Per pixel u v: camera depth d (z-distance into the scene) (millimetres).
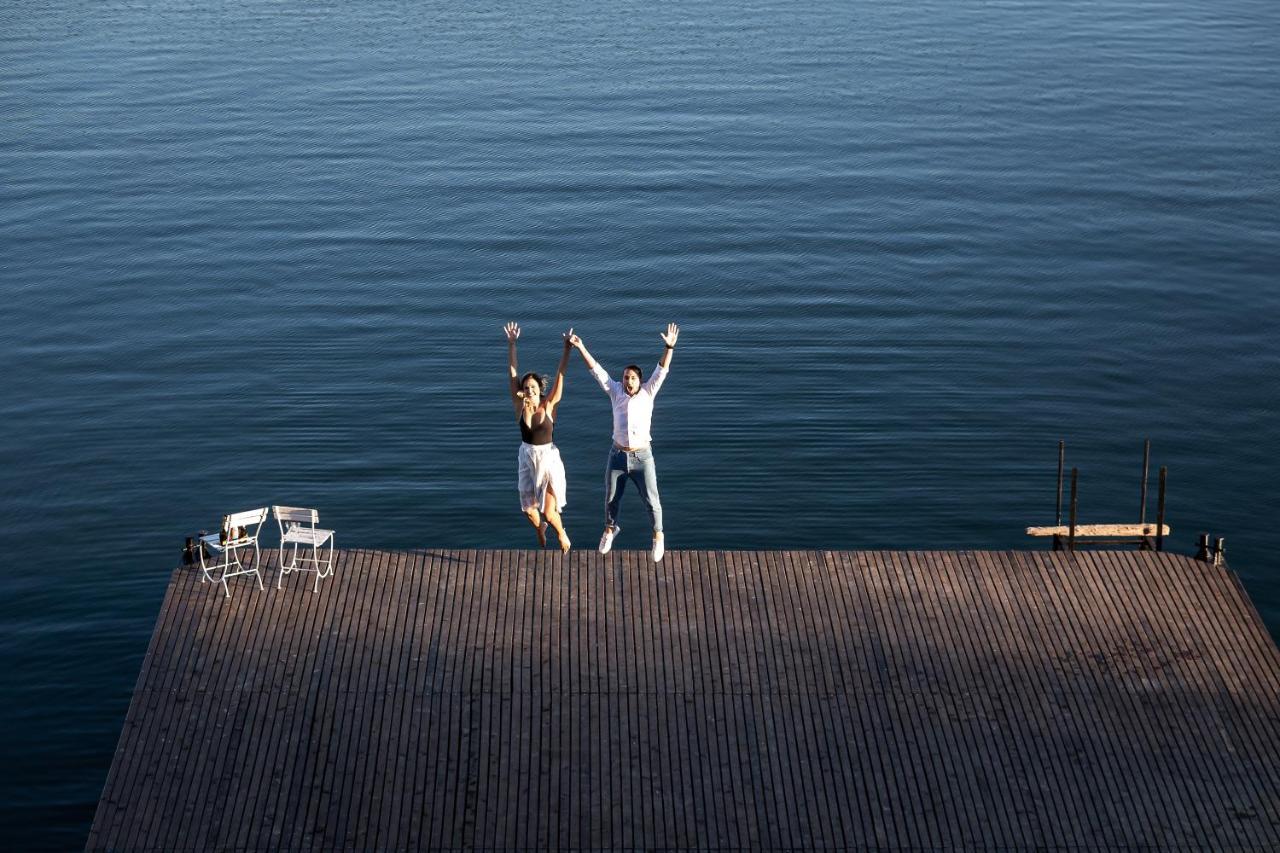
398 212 54875
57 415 39094
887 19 86500
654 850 16781
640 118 66250
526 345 43594
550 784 17594
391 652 19531
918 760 17984
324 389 40625
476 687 18938
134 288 48031
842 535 33094
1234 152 63094
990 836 16969
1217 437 38250
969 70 75562
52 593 30594
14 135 63688
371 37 80750
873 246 51906
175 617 20141
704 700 18812
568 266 49844
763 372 41688
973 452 37188
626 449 20328
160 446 37344
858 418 38969
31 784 24734
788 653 19609
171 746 17922
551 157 60969
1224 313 46625
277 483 35438
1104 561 21578
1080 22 87062
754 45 79562
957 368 42219
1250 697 18891
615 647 19672
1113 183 59031
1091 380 41656
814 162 60875
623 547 32375
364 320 45469
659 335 44375
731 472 35812
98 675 27828
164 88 70812
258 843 16750
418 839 16859
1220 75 75438
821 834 17016
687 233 52906
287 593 20734
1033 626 20172
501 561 21469
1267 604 30453
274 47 78562
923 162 61188
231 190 57312
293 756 17875
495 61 75625
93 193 56875
